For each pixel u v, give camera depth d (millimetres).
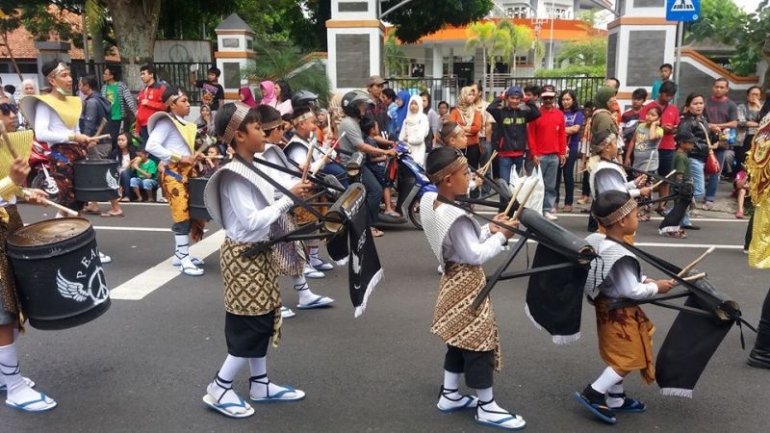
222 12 18078
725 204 9383
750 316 5062
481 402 3408
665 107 8562
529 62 34188
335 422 3473
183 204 5965
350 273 3305
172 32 18375
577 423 3457
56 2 16797
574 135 8953
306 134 5320
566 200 9148
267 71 13445
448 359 3500
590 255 3014
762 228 4367
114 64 15742
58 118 5691
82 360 4234
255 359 3609
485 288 3160
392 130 10562
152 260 6559
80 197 5965
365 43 12211
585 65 30891
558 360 4238
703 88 12477
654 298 3260
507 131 8492
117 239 7426
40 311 3320
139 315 5047
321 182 4191
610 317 3314
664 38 11273
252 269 3338
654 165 8297
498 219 3242
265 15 23453
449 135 5742
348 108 7234
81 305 3387
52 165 5922
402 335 4656
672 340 3365
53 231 3432
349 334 4680
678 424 3455
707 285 3303
